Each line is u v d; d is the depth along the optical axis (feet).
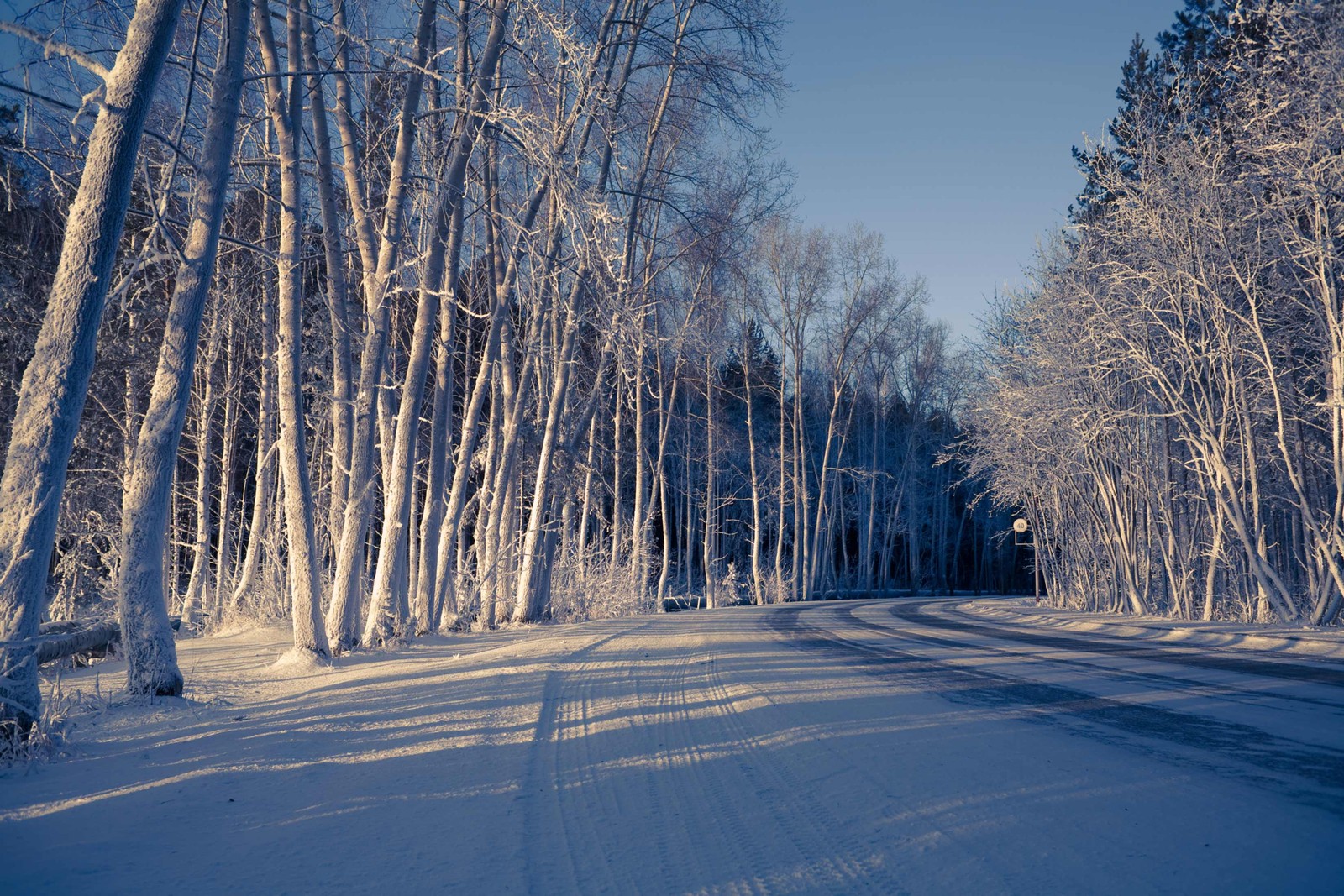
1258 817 16.65
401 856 15.20
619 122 76.69
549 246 67.51
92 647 50.57
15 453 24.72
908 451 235.61
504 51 60.23
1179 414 72.95
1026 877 13.76
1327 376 67.56
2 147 35.12
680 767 21.83
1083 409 84.89
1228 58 75.20
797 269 175.94
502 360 86.28
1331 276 61.57
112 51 37.47
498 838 16.16
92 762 23.25
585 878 14.01
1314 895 12.76
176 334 34.68
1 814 18.17
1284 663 43.75
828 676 40.14
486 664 43.34
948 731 25.94
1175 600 89.20
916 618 100.01
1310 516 62.85
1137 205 75.05
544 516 95.55
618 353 61.11
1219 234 67.82
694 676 40.01
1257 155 63.77
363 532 53.42
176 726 28.45
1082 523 113.60
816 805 18.24
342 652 51.78
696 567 233.35
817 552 191.11
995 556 279.90
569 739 25.32
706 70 76.28
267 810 18.25
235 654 53.67
